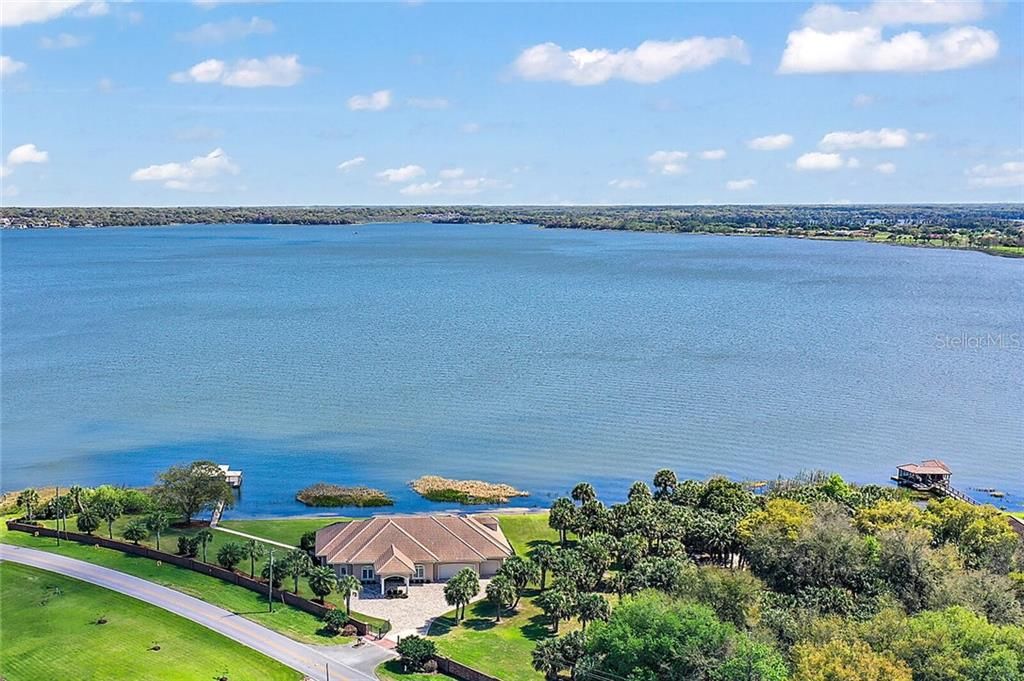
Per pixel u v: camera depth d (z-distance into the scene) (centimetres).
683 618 8769
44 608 10831
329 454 17888
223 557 11919
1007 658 8038
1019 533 12862
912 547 10738
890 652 8300
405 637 10131
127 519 14150
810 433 19425
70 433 19325
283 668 9500
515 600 11012
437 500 15450
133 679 9181
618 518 12900
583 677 8662
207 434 19225
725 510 13475
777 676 8088
